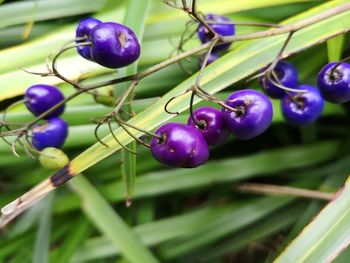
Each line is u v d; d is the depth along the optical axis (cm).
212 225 31
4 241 30
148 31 28
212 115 20
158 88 28
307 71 29
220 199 32
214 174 31
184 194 33
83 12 29
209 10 27
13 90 26
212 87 22
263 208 31
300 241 22
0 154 29
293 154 31
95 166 31
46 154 22
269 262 30
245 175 31
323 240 22
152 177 31
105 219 30
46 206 30
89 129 27
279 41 23
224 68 23
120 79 20
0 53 27
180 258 32
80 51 20
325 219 22
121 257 31
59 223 31
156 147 20
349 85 21
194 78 22
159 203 34
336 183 30
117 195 31
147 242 31
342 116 31
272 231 31
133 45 19
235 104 20
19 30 31
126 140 21
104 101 23
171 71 28
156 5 28
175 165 20
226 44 23
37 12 29
